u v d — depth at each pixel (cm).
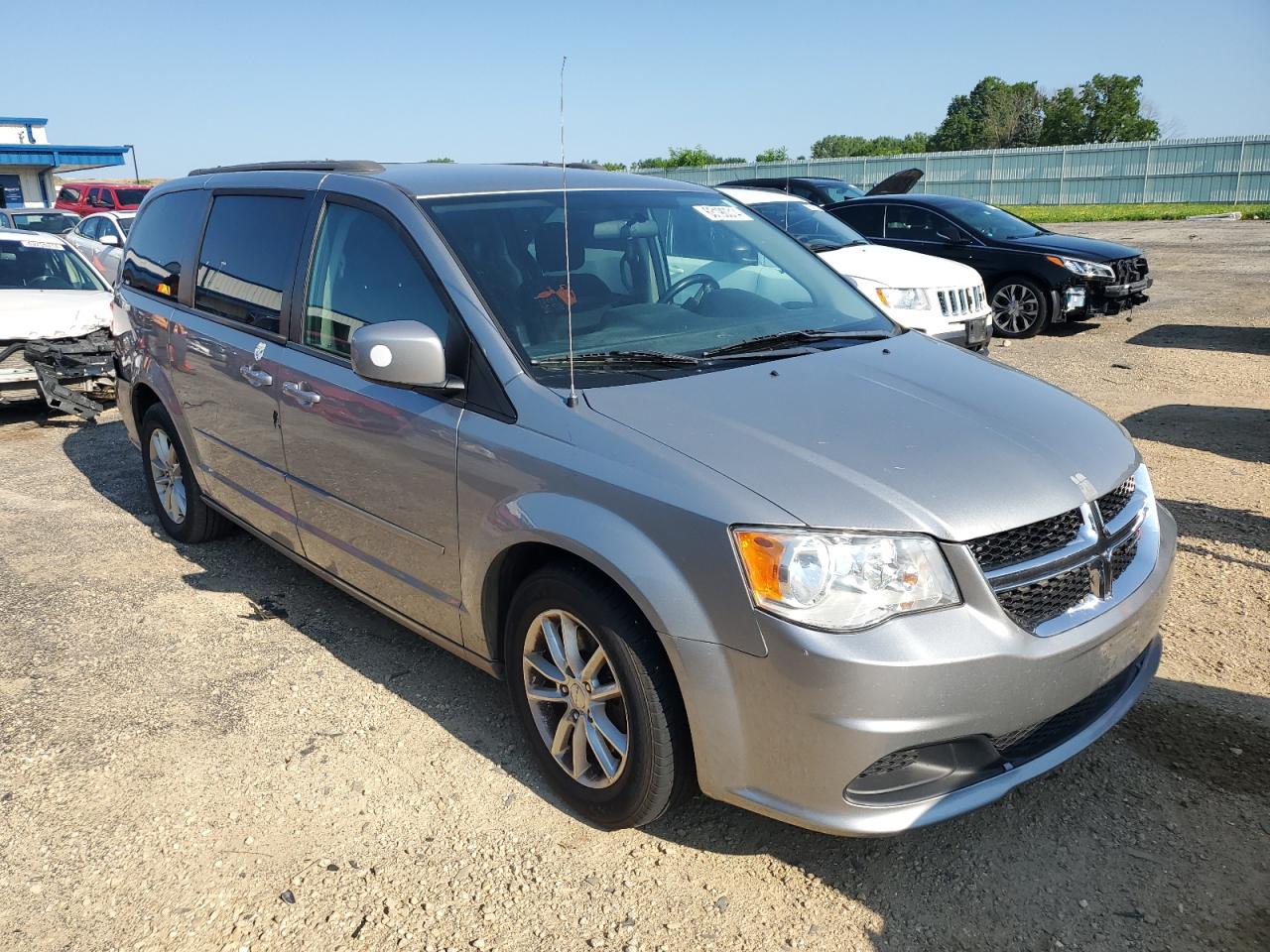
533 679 294
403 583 334
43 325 764
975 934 243
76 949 244
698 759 250
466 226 330
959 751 241
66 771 315
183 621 420
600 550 252
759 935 244
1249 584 427
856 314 383
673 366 303
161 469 509
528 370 291
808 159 4128
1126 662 267
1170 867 264
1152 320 1191
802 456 251
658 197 394
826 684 225
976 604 234
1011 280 1106
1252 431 675
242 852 277
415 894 260
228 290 420
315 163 407
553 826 286
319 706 352
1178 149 3459
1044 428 285
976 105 8050
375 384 327
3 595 448
